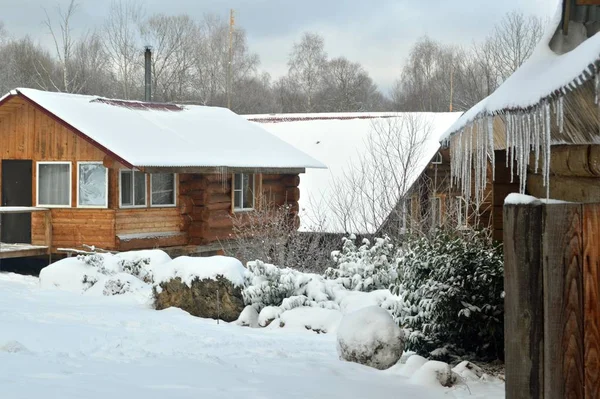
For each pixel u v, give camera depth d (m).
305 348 10.81
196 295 14.45
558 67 3.71
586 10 4.50
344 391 7.04
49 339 9.77
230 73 50.31
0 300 14.37
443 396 7.23
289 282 14.21
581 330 3.13
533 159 6.11
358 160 30.27
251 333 12.43
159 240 22.31
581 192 4.66
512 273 3.21
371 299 13.72
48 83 49.75
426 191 25.73
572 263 3.13
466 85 53.72
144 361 7.99
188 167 21.72
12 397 5.67
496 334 9.37
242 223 24.61
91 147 21.50
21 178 22.55
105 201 21.34
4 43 53.09
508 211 3.21
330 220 24.50
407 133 28.52
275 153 26.28
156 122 24.94
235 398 6.29
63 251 21.62
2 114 22.66
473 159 7.05
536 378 3.18
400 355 9.05
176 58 52.50
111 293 16.45
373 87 71.56
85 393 6.00
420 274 9.96
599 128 3.63
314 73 68.00
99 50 50.78
